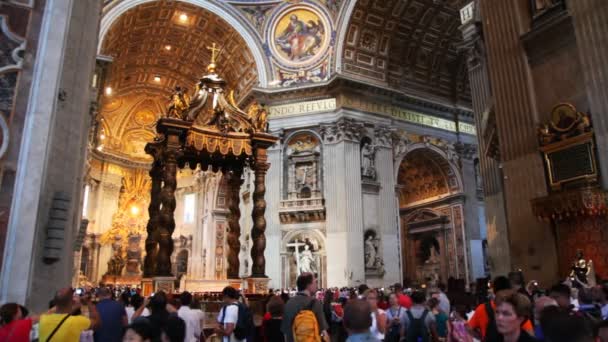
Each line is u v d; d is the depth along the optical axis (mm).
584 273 7055
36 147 5992
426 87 25484
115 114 34031
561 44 8180
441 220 24719
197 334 5781
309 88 22719
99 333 4992
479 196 25281
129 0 21938
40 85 6188
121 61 27016
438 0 22719
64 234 6480
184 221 34188
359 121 22438
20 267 5613
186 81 31062
